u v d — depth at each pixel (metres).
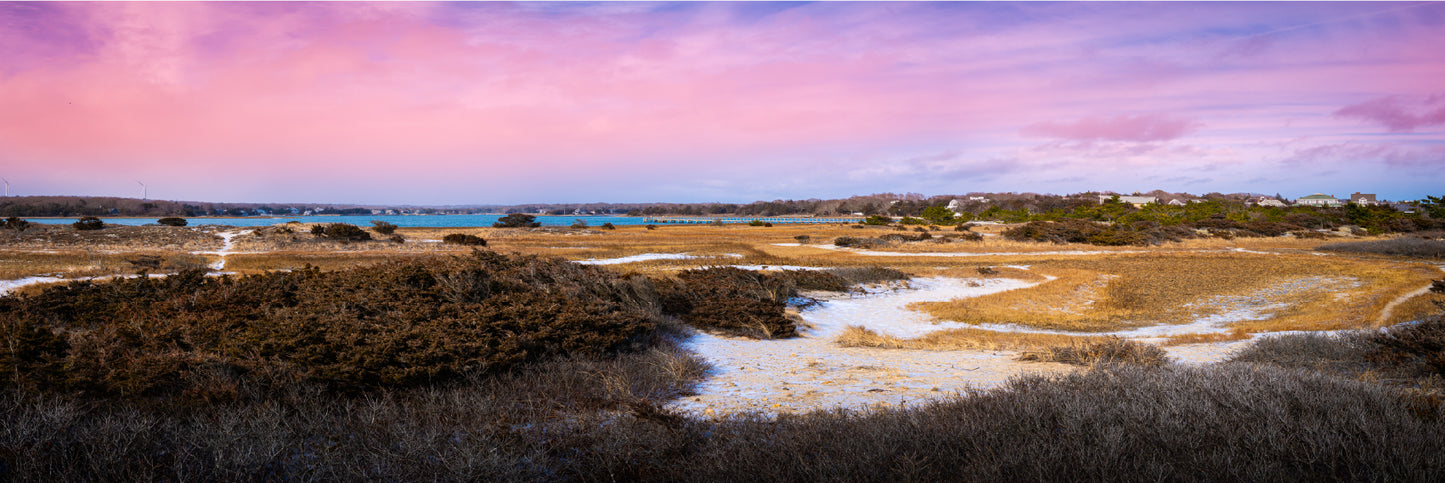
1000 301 22.38
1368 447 3.79
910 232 71.50
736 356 11.20
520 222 68.69
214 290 11.77
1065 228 57.44
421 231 59.25
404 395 6.43
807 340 14.41
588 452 4.75
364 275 12.36
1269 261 37.88
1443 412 4.55
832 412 5.85
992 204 179.25
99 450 4.08
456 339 7.94
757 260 38.03
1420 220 84.69
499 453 4.49
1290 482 3.50
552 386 7.17
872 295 23.97
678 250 44.00
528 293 12.26
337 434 5.06
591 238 55.53
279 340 7.24
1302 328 15.06
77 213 169.38
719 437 5.12
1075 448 4.00
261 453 4.23
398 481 4.00
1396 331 9.88
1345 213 98.44
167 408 5.38
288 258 33.38
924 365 10.12
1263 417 4.56
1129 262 37.78
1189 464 3.74
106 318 10.63
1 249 33.91
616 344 10.10
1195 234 62.72
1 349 6.23
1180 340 13.80
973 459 4.00
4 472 3.78
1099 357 9.63
